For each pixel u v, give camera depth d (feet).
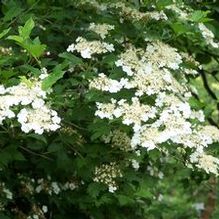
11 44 4.66
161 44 4.38
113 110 3.97
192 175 5.29
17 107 3.76
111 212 5.55
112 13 4.77
